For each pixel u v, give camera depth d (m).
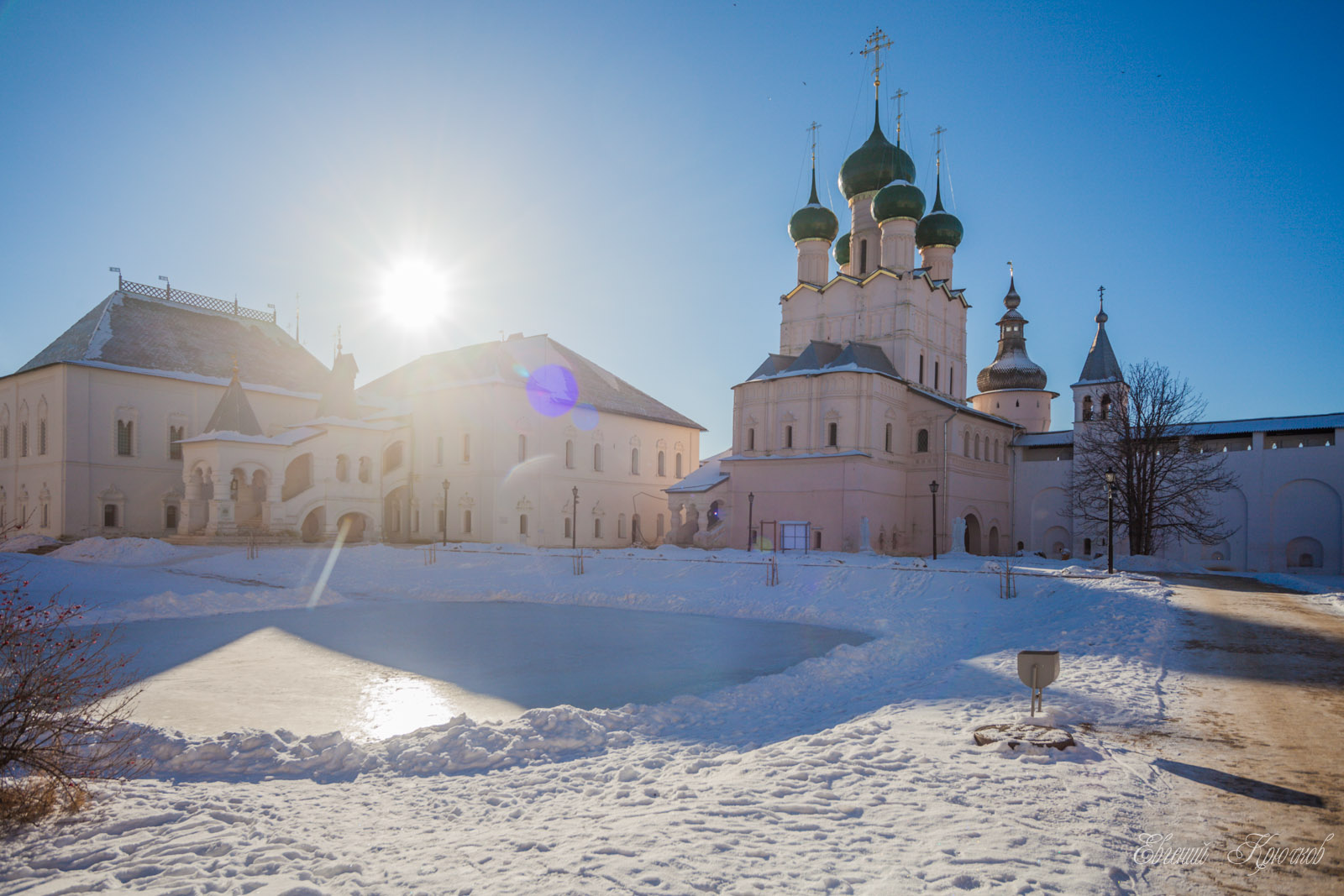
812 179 70.69
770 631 26.33
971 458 62.44
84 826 7.81
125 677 17.84
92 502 59.62
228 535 54.41
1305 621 21.16
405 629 26.50
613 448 72.44
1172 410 53.84
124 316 65.62
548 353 70.50
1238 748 9.83
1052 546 65.56
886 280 63.88
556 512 66.62
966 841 6.71
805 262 69.88
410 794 9.48
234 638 24.28
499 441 62.62
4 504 64.44
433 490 65.81
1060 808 7.59
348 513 62.69
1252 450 54.62
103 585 36.75
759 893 5.71
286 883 6.25
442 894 5.94
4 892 6.29
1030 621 24.98
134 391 62.34
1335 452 51.62
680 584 37.25
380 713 14.69
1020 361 76.88
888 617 28.36
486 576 41.75
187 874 6.52
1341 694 12.99
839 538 54.69
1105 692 13.15
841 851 6.56
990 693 13.73
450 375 67.75
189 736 11.96
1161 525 53.38
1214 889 5.92
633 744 12.06
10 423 64.44
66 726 9.16
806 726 13.09
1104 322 64.31
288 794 9.52
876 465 56.69
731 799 8.10
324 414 64.62
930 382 65.38
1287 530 53.00
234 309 75.12
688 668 19.44
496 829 7.84
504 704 15.49
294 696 16.08
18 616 9.56
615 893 5.74
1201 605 24.59
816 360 60.03
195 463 57.00
